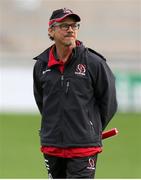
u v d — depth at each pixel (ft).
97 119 64.18
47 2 320.09
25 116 205.26
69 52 63.46
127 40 305.53
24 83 214.28
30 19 323.16
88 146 62.95
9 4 328.29
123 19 309.63
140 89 209.36
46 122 64.34
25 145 149.79
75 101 62.95
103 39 306.96
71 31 62.64
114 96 65.05
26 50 313.32
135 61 210.18
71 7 315.17
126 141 156.66
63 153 63.26
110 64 210.59
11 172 115.14
